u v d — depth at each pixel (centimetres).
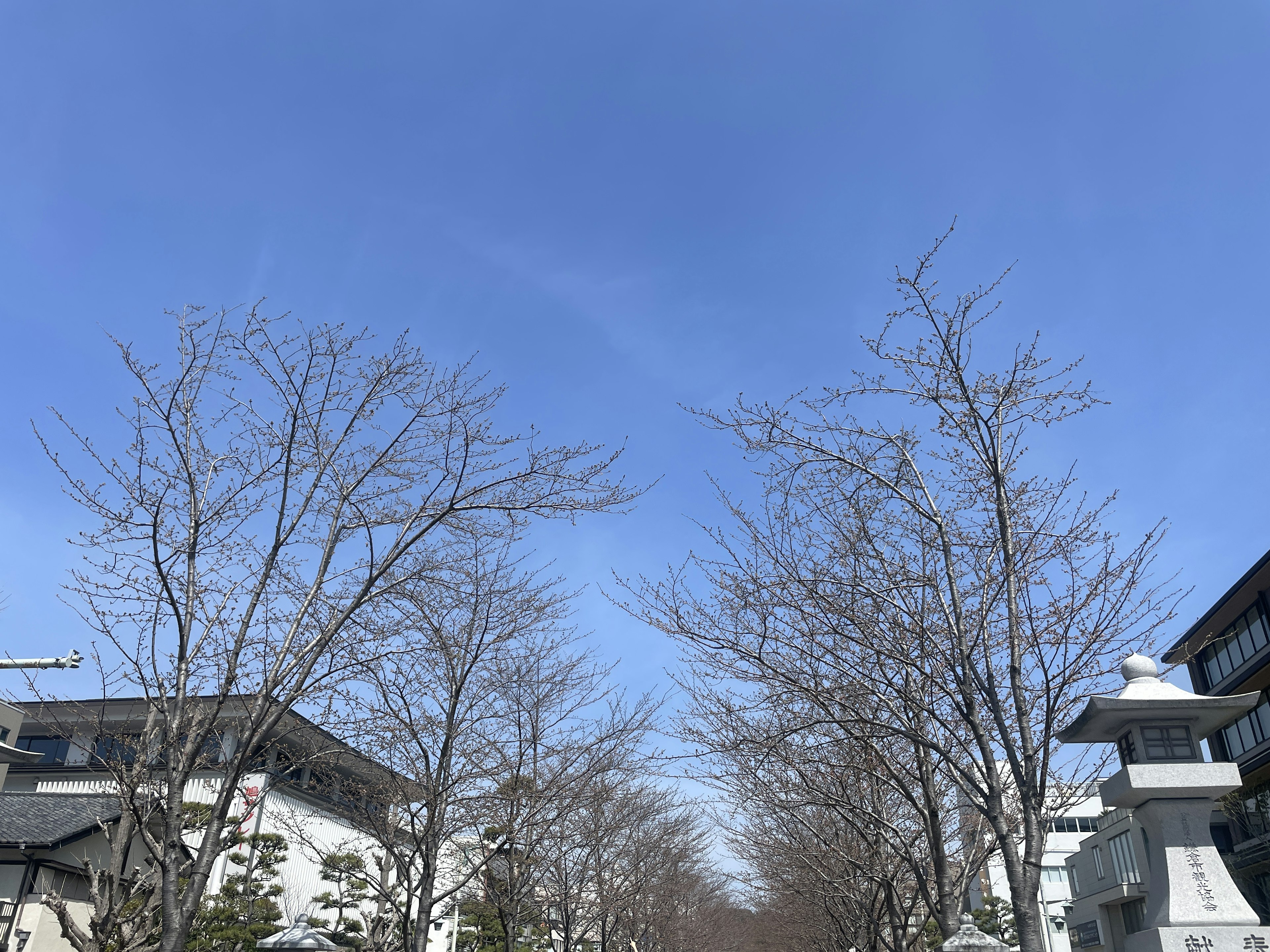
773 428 1091
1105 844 4022
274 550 1059
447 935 3145
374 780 1694
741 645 1057
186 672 986
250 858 2161
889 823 1240
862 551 1086
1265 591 3409
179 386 1067
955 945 823
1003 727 871
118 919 1184
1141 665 937
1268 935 815
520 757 1542
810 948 3016
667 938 3195
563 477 1178
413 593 1234
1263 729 3509
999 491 948
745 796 1468
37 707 2552
